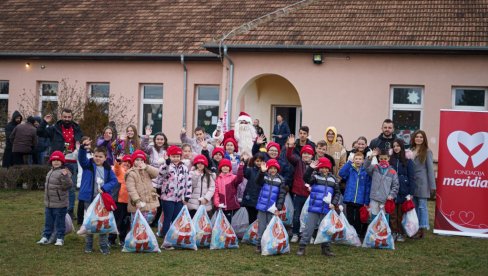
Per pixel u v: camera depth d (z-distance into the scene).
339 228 9.89
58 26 23.34
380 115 18.03
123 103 21.58
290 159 11.17
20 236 10.77
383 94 18.02
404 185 11.27
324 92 18.42
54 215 10.23
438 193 12.27
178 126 21.11
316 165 10.04
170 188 10.46
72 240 10.66
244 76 19.06
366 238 10.80
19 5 25.05
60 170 10.21
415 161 11.89
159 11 23.03
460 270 9.22
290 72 18.72
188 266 8.96
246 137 13.83
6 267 8.67
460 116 12.21
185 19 22.28
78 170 12.27
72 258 9.29
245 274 8.60
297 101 21.16
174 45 21.09
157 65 21.31
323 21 18.97
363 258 9.89
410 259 9.91
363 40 17.84
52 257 9.31
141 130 21.75
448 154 12.23
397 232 11.46
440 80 17.59
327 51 18.27
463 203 12.14
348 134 18.23
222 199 10.73
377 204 10.99
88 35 22.52
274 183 10.23
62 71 22.27
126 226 10.43
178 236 10.12
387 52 17.80
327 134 12.12
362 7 19.28
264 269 8.90
